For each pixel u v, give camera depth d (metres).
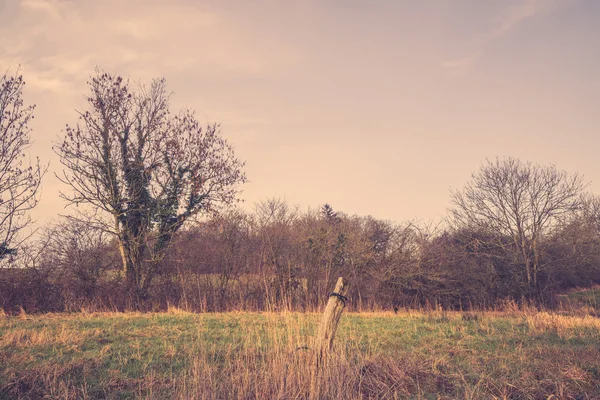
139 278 23.03
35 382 7.01
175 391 6.61
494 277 30.27
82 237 22.28
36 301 19.33
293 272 23.38
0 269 20.09
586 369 7.95
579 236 32.84
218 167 24.77
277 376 6.70
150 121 24.08
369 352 9.02
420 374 7.75
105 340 10.59
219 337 11.34
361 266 26.64
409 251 27.34
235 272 23.62
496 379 7.45
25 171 20.56
